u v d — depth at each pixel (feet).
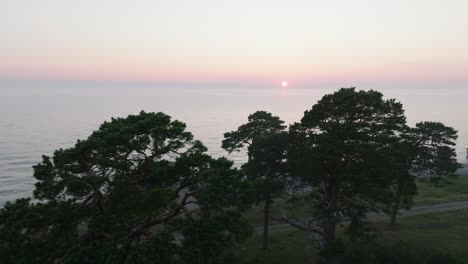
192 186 55.01
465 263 78.84
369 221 115.24
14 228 40.83
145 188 52.80
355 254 76.23
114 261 40.14
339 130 73.26
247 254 89.25
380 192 78.23
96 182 43.32
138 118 55.47
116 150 47.42
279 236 101.91
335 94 78.28
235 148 144.87
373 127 74.18
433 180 123.44
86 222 46.52
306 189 148.15
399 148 78.07
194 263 45.68
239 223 50.08
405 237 98.32
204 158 56.44
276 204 134.31
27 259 39.78
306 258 85.97
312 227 107.96
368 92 76.38
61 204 45.14
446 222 114.52
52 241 42.98
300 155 79.15
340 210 79.92
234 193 49.32
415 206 135.44
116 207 44.60
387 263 75.51
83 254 40.37
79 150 44.52
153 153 51.90
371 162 70.85
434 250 81.35
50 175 45.75
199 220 48.19
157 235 45.70
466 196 151.12
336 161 73.31
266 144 93.97
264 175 97.55
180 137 53.06
